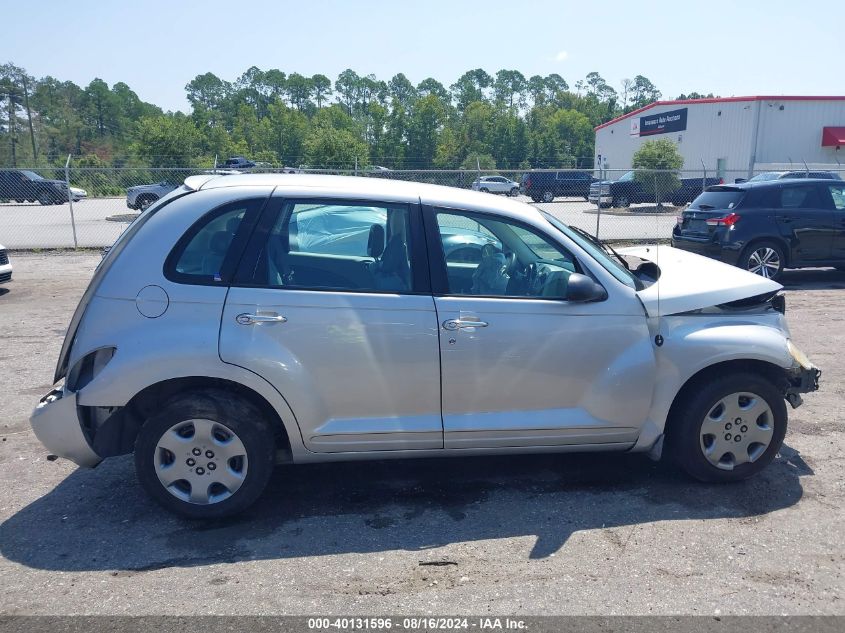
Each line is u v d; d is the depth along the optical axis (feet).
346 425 12.85
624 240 54.90
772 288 14.38
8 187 88.48
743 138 119.44
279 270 12.76
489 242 13.82
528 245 14.29
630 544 12.10
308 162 106.52
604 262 14.19
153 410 12.98
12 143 265.13
